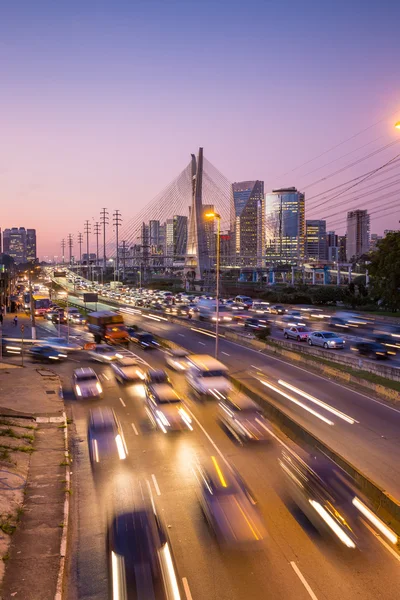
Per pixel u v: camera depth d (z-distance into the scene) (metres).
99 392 34.00
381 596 12.54
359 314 87.38
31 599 12.88
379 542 14.90
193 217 199.75
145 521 13.86
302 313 91.06
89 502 18.41
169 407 27.95
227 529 15.29
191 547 14.71
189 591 12.69
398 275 74.00
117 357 49.44
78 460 23.05
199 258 196.75
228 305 105.12
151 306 111.88
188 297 127.44
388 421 27.41
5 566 14.34
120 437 23.50
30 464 22.30
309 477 18.66
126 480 19.98
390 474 20.27
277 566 13.73
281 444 23.69
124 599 11.84
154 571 12.27
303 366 43.44
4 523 16.59
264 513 16.66
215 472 19.31
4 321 88.31
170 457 22.38
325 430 25.92
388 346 51.78
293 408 30.09
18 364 47.25
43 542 15.59
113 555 12.79
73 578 13.74
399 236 75.94
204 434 25.53
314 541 14.95
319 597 12.48
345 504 17.06
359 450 23.03
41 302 98.44
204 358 37.69
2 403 32.72
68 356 52.19
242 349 53.66
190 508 17.28
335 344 51.19
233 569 13.62
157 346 57.62
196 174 197.38
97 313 65.69
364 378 35.97
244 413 27.28
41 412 30.84
